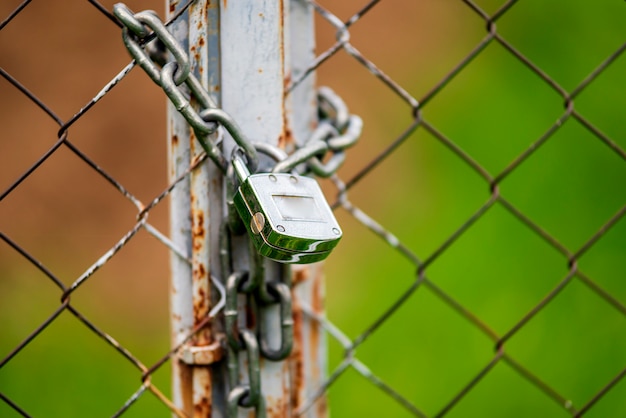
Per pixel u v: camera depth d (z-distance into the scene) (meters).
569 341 2.90
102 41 3.83
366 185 3.79
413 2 4.53
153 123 3.77
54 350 2.86
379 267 3.32
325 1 4.46
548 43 3.98
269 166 1.09
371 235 3.53
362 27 4.44
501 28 4.18
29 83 3.70
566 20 4.00
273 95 1.10
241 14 1.08
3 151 3.54
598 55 3.86
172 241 1.12
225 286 1.08
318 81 4.22
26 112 3.66
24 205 3.46
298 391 1.40
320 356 1.53
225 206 1.10
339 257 3.41
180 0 1.07
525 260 3.22
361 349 2.86
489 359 2.83
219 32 1.08
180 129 1.08
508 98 3.88
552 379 2.76
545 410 2.69
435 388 2.75
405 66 4.34
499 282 3.15
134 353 2.91
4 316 2.96
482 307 3.04
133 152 3.70
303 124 1.36
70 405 2.66
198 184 1.08
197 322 1.11
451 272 3.19
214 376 1.15
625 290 3.10
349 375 2.71
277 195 0.98
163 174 3.69
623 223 3.31
